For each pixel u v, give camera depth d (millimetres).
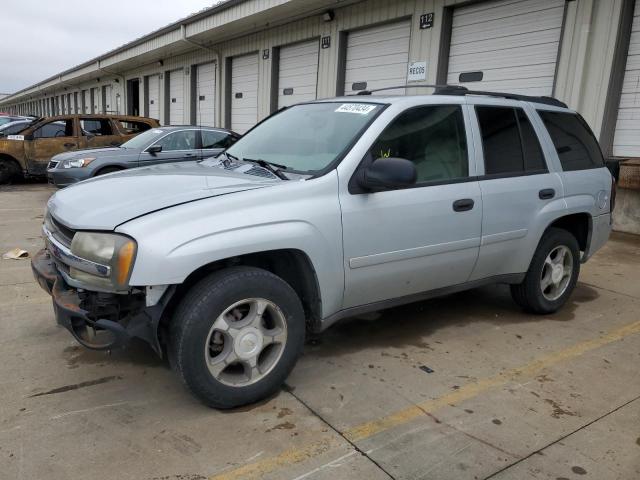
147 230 2723
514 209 4172
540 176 4406
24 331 4070
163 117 24031
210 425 2906
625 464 2676
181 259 2711
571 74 8672
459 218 3803
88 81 35219
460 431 2920
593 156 5043
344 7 12922
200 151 10484
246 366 3043
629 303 5211
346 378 3494
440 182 3742
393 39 11930
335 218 3223
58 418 2926
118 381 3357
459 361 3801
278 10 13531
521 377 3578
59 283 3104
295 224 3074
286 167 3537
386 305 3732
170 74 23359
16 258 6125
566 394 3363
